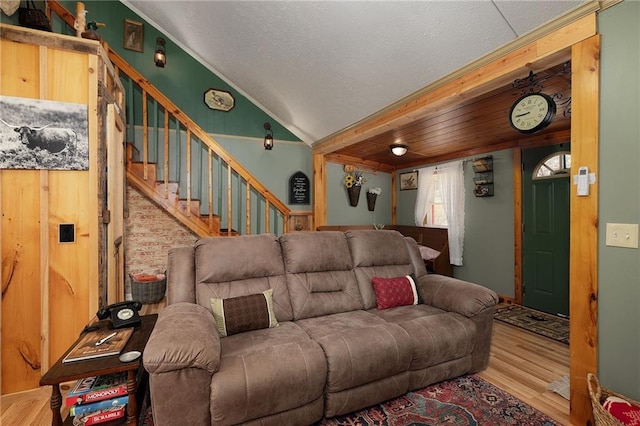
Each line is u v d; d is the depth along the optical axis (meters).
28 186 2.10
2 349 2.04
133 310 2.06
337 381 1.77
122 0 4.62
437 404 1.99
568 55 1.89
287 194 5.58
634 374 1.60
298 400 1.66
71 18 3.71
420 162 5.78
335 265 2.63
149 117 4.67
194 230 4.18
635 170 1.58
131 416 1.57
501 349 2.82
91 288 2.25
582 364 1.78
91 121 2.24
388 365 1.91
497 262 4.44
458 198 4.93
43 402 1.98
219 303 2.07
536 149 3.99
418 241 5.53
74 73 2.20
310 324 2.20
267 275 2.39
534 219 4.01
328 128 4.57
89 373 1.46
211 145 4.25
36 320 2.12
